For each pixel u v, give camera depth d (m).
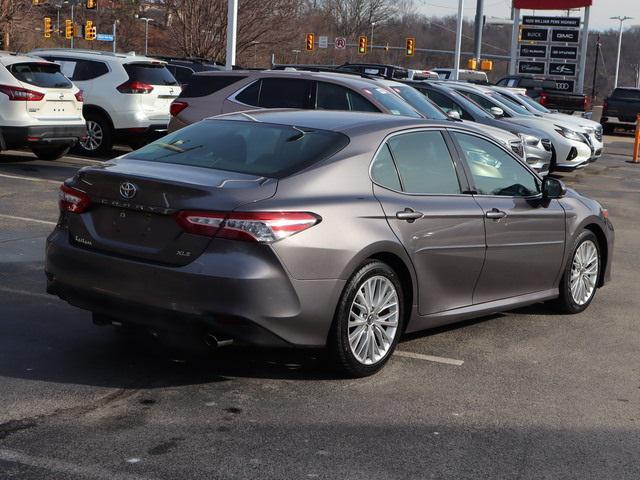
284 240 4.93
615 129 36.09
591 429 4.89
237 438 4.51
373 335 5.54
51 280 5.53
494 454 4.47
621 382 5.76
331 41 78.88
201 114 12.57
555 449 4.58
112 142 15.94
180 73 22.88
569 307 7.43
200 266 4.86
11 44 45.25
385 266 5.53
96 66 15.88
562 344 6.59
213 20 38.56
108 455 4.22
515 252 6.59
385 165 5.73
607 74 111.44
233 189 5.00
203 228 4.89
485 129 14.25
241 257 4.85
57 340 5.98
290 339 5.05
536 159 15.67
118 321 5.28
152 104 15.93
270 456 4.30
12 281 7.43
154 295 4.98
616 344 6.65
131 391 5.12
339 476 4.12
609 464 4.42
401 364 5.90
